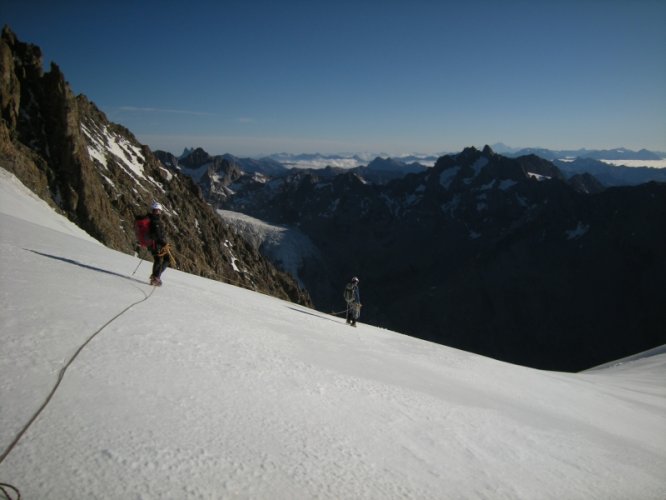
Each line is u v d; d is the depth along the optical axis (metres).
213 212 111.50
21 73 53.19
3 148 42.50
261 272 106.69
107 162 74.69
